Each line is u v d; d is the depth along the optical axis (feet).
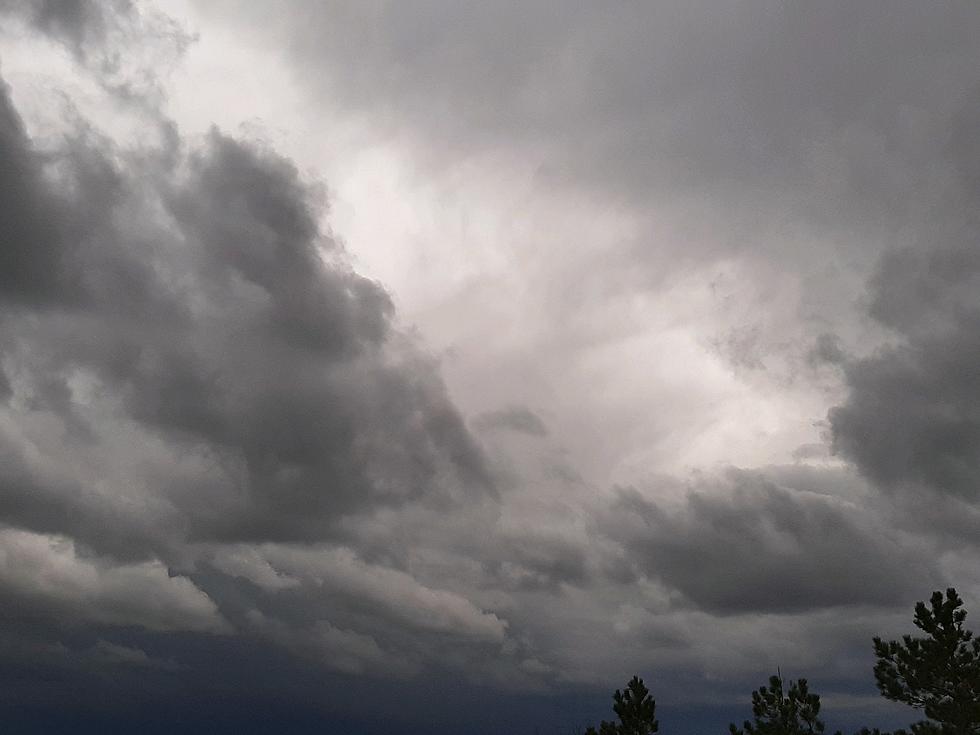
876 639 110.83
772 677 128.98
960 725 98.37
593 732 149.18
